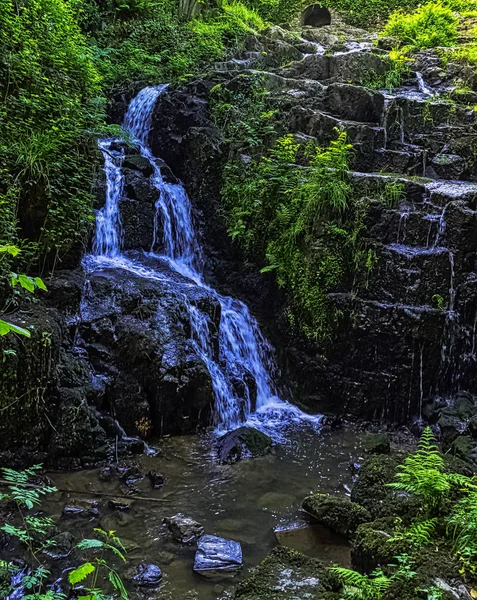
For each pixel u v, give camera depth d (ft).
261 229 28.35
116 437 20.02
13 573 12.71
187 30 45.01
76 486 17.28
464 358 23.97
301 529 15.58
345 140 28.35
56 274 23.02
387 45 45.83
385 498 15.70
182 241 31.17
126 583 12.88
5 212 20.06
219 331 25.63
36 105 22.48
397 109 33.14
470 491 13.97
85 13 41.93
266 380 27.04
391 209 25.53
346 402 24.62
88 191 25.11
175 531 14.97
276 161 28.89
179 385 21.65
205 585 13.01
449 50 41.19
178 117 33.83
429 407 23.49
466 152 30.50
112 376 21.26
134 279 24.98
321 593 11.78
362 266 24.59
